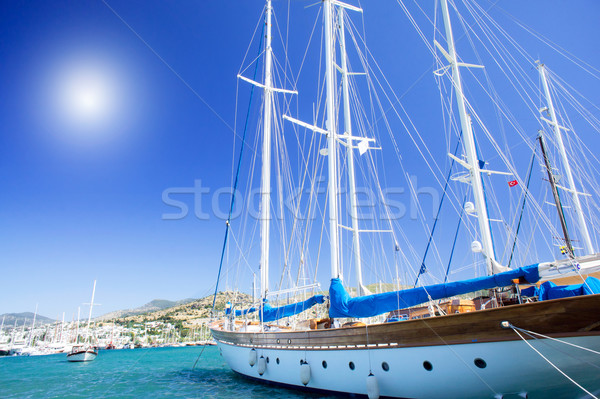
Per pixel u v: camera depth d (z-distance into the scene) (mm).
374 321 14859
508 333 6848
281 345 12336
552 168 15609
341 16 17750
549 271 7629
